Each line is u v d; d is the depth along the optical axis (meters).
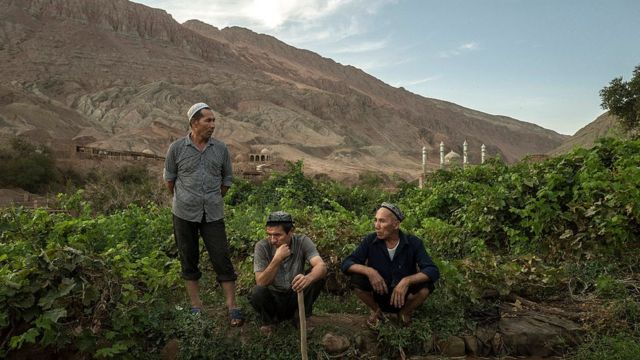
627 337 4.88
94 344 4.40
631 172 7.11
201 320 4.86
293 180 14.77
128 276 5.21
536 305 5.65
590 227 7.04
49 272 4.50
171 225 8.26
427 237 8.46
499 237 8.18
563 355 4.90
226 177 5.22
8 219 6.73
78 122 195.50
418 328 5.00
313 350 4.64
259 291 4.67
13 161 55.31
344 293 6.20
